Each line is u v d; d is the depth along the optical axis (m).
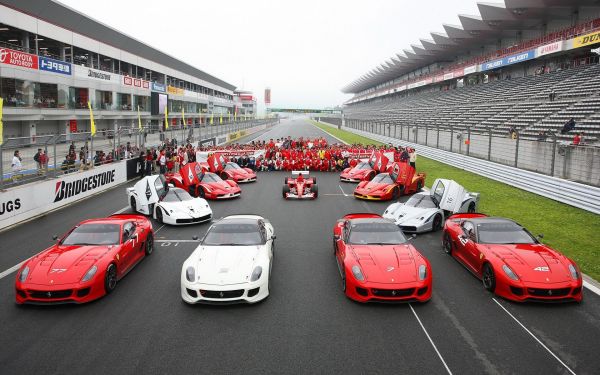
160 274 9.29
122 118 43.69
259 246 8.57
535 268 7.72
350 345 6.16
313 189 18.64
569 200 15.95
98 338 6.39
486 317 7.07
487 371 5.50
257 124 91.31
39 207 15.36
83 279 7.56
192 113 75.88
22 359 5.80
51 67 31.25
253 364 5.65
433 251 10.99
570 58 39.75
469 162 25.95
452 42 61.78
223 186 18.83
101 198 18.78
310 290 8.30
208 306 7.56
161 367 5.58
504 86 44.91
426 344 6.19
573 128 23.28
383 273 7.56
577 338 6.36
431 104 63.12
